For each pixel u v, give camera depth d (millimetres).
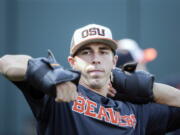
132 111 8602
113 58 8328
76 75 6633
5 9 21484
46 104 7562
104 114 8070
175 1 22453
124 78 8656
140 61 14078
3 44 21422
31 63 6922
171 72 22000
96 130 7871
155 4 22031
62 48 21578
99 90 8234
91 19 21844
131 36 21875
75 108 7816
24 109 20906
